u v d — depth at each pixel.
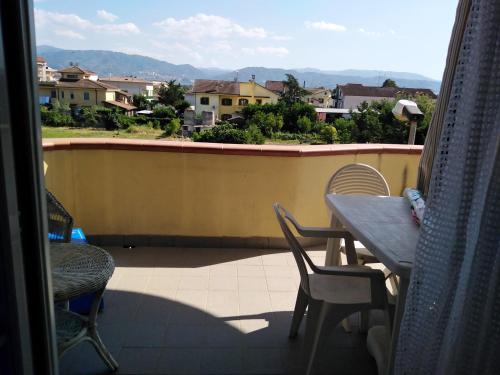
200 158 3.24
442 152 1.09
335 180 2.72
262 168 3.29
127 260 3.11
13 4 0.71
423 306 1.16
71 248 2.01
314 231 2.21
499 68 1.00
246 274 2.95
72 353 2.01
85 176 3.22
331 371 1.96
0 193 0.70
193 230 3.38
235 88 39.50
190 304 2.51
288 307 2.52
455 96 1.06
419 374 1.20
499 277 1.08
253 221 3.38
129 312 2.40
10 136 0.72
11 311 0.77
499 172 1.05
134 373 1.89
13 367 0.80
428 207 1.12
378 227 1.79
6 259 0.74
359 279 2.03
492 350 1.12
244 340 2.17
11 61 0.73
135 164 3.24
